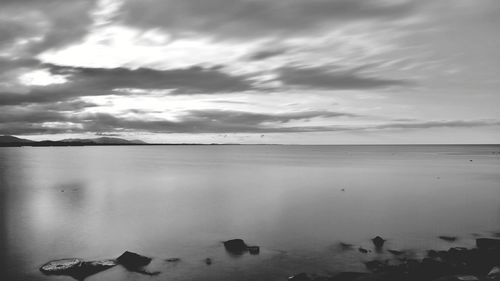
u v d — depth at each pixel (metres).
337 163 143.62
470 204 44.22
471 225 32.66
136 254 23.11
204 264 22.64
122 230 31.52
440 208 41.53
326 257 23.78
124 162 153.75
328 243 26.98
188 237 29.00
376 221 34.53
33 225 33.50
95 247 26.58
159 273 21.16
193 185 66.44
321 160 173.50
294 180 75.44
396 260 23.05
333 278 19.48
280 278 20.52
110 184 67.62
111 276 20.69
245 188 61.84
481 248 23.52
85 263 22.23
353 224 33.25
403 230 30.84
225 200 48.44
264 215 37.75
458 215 37.28
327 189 59.78
